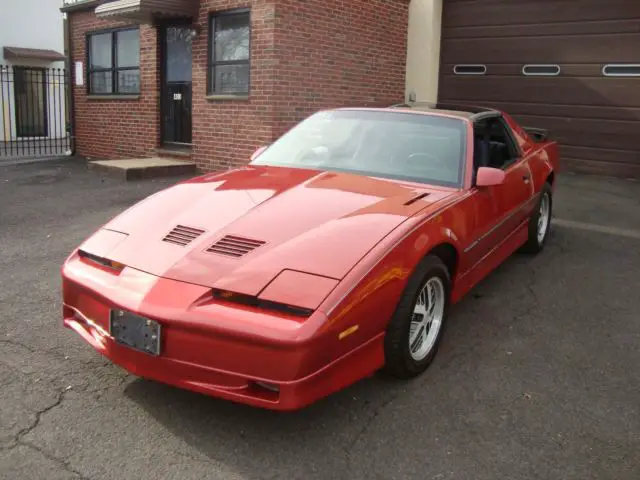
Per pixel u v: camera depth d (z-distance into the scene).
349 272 2.89
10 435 2.89
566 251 6.15
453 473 2.68
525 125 10.99
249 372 2.72
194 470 2.68
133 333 2.93
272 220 3.33
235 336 2.70
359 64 10.74
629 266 5.68
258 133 9.62
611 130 10.16
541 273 5.45
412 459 2.78
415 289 3.27
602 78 10.12
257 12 9.32
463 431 3.00
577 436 2.97
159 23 10.99
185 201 3.73
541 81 10.72
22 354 3.72
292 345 2.63
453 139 4.43
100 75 12.92
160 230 3.38
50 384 3.36
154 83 11.35
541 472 2.69
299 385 2.68
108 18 10.71
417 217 3.44
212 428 2.99
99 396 3.25
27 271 5.36
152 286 2.96
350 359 2.93
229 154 10.13
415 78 11.77
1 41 18.64
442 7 11.61
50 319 4.27
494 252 4.69
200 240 3.21
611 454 2.83
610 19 9.89
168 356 2.86
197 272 2.96
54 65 19.78
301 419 3.08
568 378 3.55
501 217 4.63
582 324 4.34
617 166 10.20
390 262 3.06
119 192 8.98
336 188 3.83
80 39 13.12
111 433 2.93
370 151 4.45
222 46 10.13
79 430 2.94
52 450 2.79
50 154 14.37
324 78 10.10
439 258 3.62
